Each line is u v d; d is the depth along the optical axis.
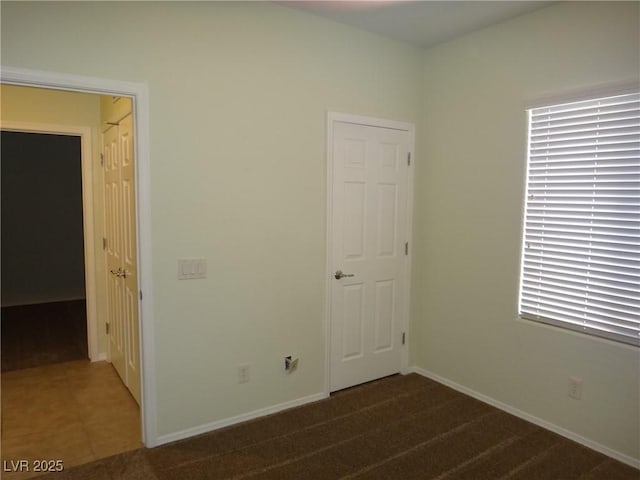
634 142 2.36
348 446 2.56
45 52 2.10
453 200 3.34
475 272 3.21
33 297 6.11
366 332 3.43
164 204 2.47
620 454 2.46
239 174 2.71
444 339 3.47
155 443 2.54
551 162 2.73
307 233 3.02
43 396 3.17
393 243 3.52
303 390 3.10
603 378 2.52
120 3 2.27
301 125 2.93
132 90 2.33
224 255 2.69
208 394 2.70
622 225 2.43
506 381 3.02
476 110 3.14
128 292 3.07
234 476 2.27
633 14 2.32
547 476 2.30
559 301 2.73
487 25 3.01
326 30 2.99
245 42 2.67
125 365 3.29
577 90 2.55
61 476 2.26
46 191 6.09
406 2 2.68
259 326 2.86
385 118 3.36
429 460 2.43
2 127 3.34
